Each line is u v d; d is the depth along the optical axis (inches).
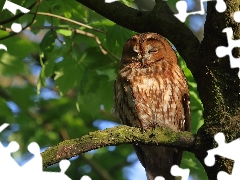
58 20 478.6
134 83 410.3
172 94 408.5
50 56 467.8
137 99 408.5
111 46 439.5
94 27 471.8
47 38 455.5
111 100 468.1
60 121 662.5
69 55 465.7
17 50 528.1
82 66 468.8
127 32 440.8
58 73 467.8
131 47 434.0
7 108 544.7
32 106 644.7
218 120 297.1
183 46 333.4
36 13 411.5
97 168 689.0
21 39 524.4
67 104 672.4
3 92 646.5
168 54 432.5
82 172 696.4
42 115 663.1
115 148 745.0
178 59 471.8
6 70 519.5
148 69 418.3
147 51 427.5
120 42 442.9
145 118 408.8
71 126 675.4
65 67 467.5
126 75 417.4
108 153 741.9
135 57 428.5
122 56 442.3
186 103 415.2
